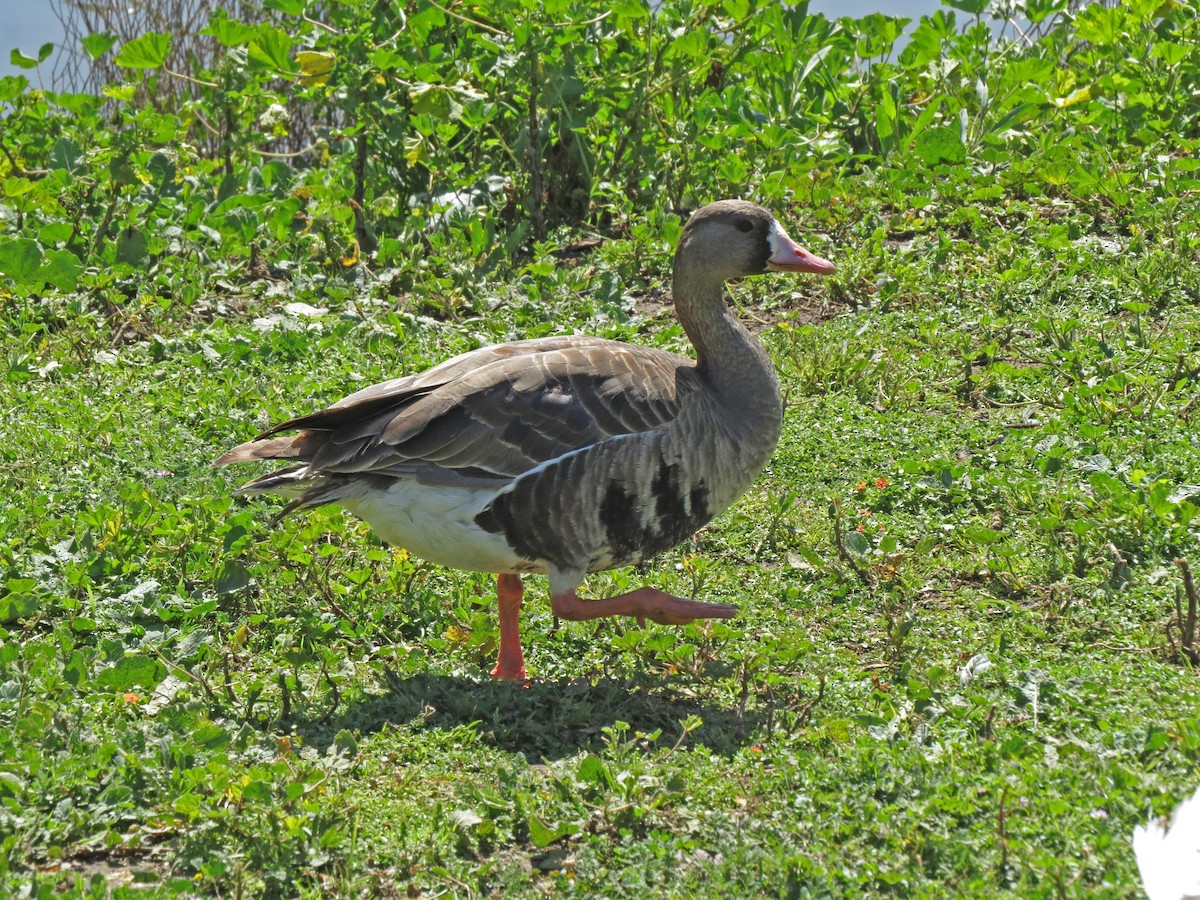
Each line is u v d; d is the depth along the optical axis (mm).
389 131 18250
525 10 17828
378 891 6961
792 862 6863
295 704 8852
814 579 10758
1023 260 15945
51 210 17422
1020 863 6785
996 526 11281
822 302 16094
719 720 8727
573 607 9398
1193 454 11727
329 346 14859
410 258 17062
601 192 18547
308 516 11008
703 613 9328
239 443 12633
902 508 11711
